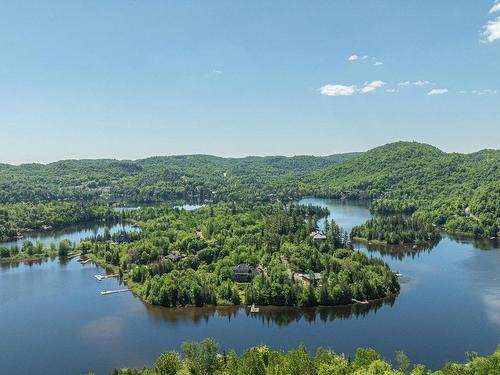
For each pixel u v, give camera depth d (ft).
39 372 621.72
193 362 513.45
